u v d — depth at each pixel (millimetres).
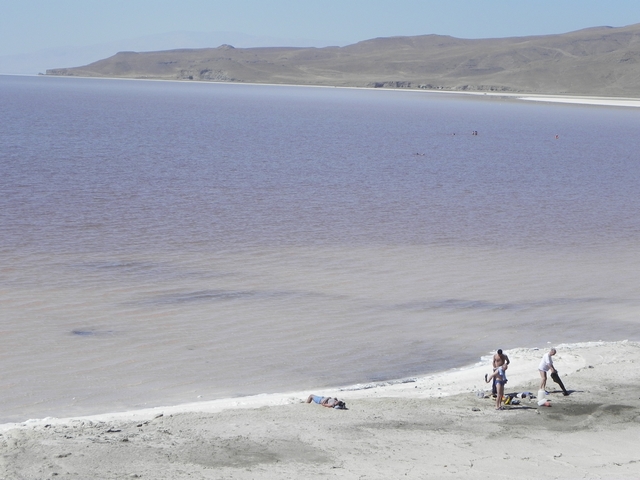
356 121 139750
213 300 26844
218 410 16688
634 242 40219
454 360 21922
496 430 15648
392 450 14211
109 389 18656
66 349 21312
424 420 16172
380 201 49500
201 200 46844
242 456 13617
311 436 14867
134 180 53781
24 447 13766
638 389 18734
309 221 42062
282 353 21859
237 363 20891
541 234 41344
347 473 12914
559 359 21500
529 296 29219
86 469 12711
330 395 18141
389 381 19859
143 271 30281
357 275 31219
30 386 18609
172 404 17781
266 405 17125
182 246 34938
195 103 195500
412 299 28125
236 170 61781
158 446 14023
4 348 21125
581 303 28500
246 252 34344
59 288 27328
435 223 43062
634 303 28750
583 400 17812
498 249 37281
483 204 50156
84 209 42188
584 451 14539
